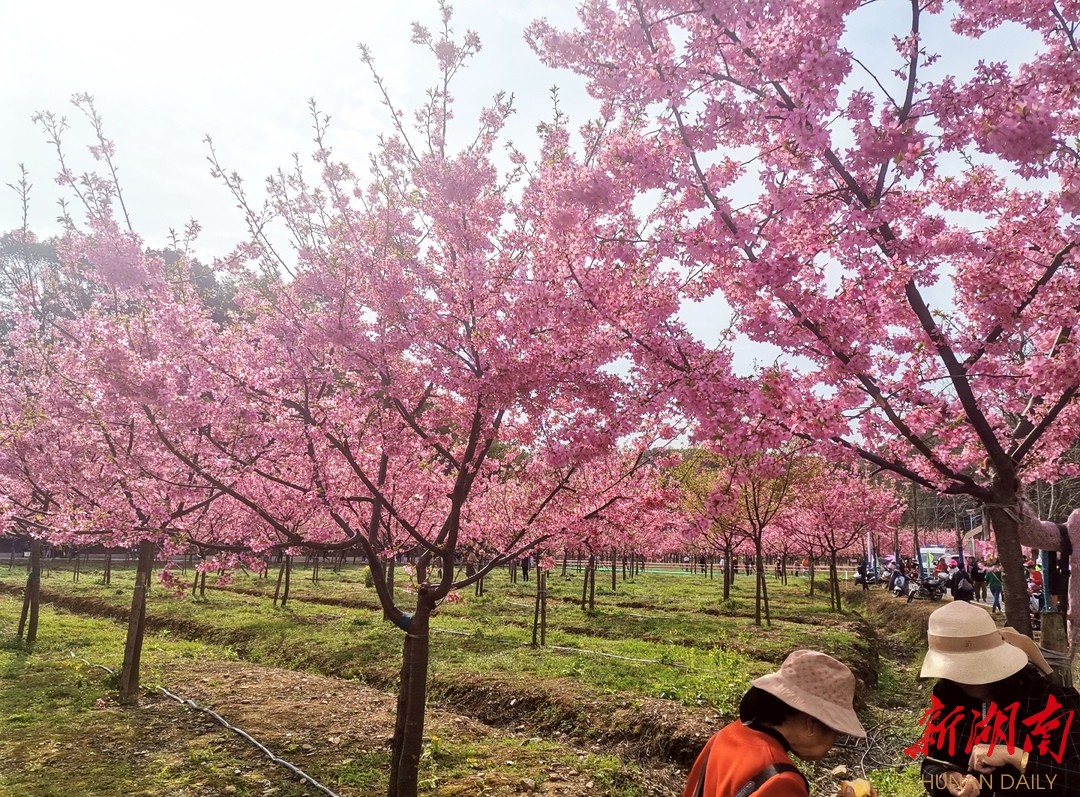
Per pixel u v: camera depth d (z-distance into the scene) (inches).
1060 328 187.8
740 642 542.0
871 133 159.9
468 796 242.8
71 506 318.7
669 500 276.8
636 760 311.0
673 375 198.5
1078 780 93.8
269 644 542.0
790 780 77.8
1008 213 216.4
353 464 245.9
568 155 196.1
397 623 241.6
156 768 264.2
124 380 242.5
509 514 338.6
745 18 166.2
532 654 484.7
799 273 192.1
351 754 283.3
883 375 217.0
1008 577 183.9
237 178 255.0
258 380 256.5
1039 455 233.3
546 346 216.2
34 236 382.0
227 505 480.7
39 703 347.6
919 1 170.4
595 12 183.8
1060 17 165.6
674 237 189.6
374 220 246.2
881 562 1600.6
